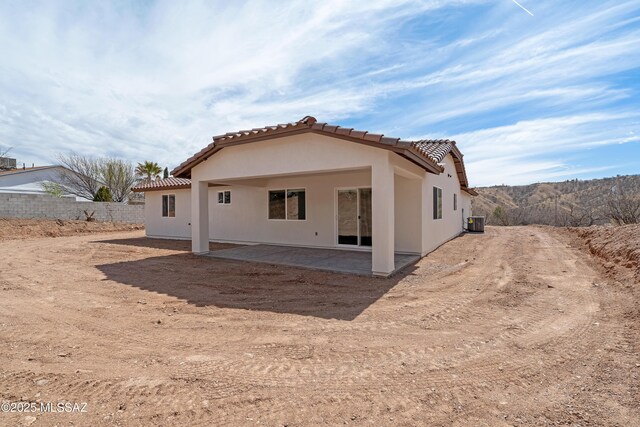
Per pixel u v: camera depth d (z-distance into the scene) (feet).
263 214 46.06
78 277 25.57
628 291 18.83
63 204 68.59
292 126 26.30
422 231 34.30
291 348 12.65
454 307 17.61
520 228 70.85
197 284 23.31
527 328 14.43
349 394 9.46
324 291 21.25
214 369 10.99
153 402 9.09
